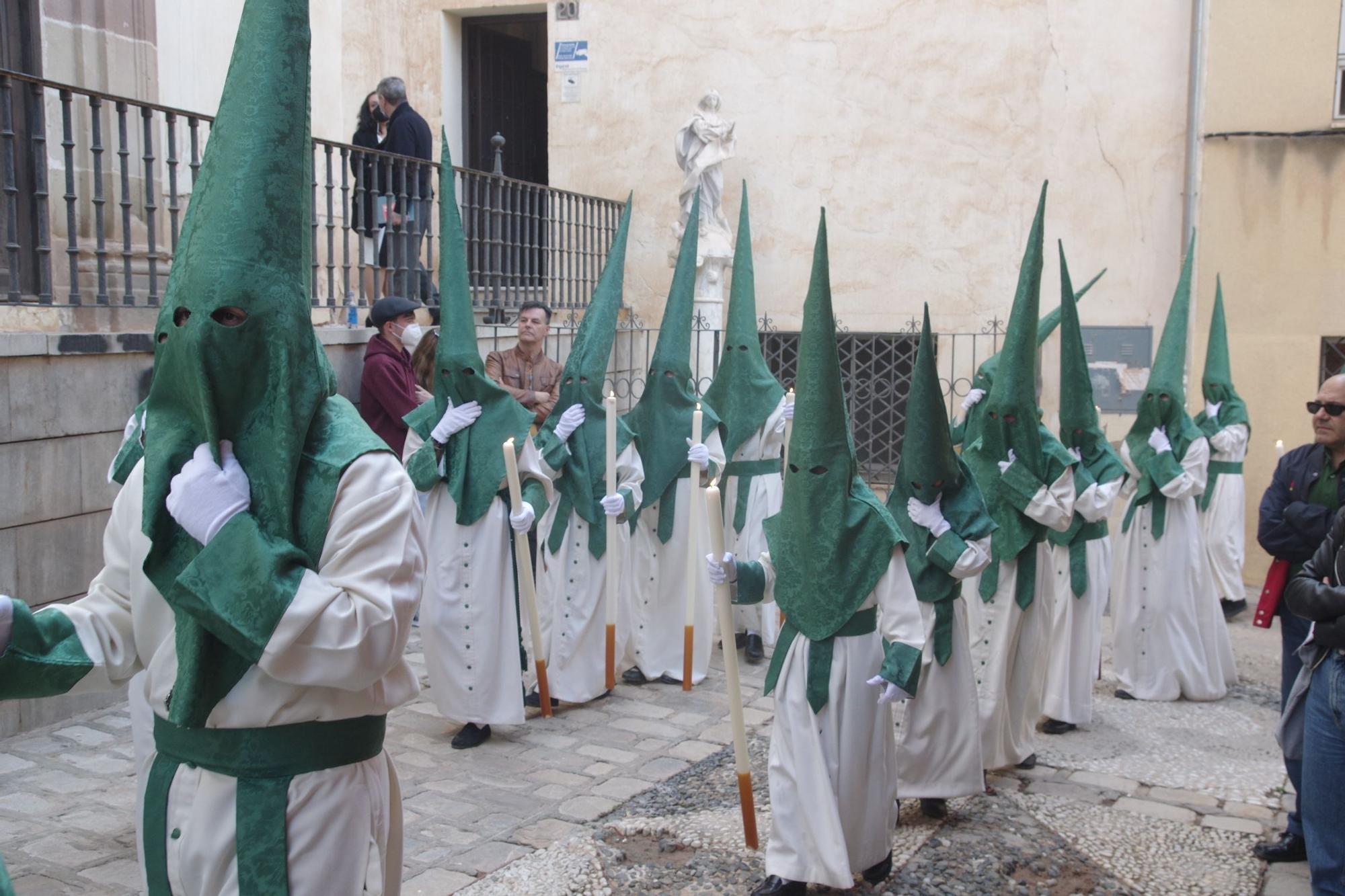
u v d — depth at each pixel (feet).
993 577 17.69
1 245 22.75
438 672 18.28
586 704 20.93
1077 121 34.22
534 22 41.98
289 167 7.30
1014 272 35.09
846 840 13.14
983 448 18.01
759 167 37.22
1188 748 19.66
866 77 36.09
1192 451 22.80
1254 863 14.83
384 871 8.40
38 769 16.87
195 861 7.47
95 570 19.52
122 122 20.68
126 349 19.83
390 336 24.57
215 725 7.48
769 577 14.12
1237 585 29.86
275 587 6.90
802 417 12.76
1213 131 32.60
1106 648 26.89
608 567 20.57
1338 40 31.37
